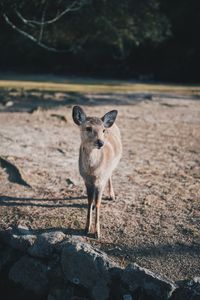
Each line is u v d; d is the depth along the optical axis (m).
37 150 10.95
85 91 21.59
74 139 12.14
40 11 20.20
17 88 21.28
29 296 6.26
